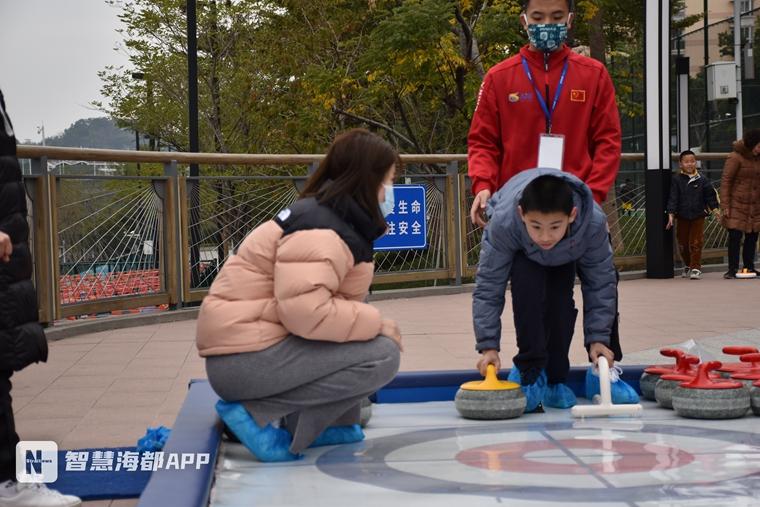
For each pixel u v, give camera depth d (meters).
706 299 8.51
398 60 15.79
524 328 3.46
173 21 19.22
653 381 3.73
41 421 3.92
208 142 20.02
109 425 3.84
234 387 2.79
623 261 11.20
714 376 3.59
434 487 2.45
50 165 6.69
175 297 7.81
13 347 2.71
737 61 16.58
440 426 3.32
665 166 10.84
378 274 9.18
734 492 2.34
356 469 2.69
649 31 10.73
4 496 2.67
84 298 7.01
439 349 5.76
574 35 17.53
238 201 8.26
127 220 7.42
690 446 2.89
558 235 3.20
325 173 2.88
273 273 2.83
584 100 3.83
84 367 5.29
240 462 2.80
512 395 3.41
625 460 2.71
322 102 18.17
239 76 19.09
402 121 20.11
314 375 2.77
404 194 9.30
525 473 2.58
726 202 10.80
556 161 3.73
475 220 3.88
